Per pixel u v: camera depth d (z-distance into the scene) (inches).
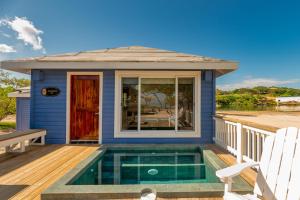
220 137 249.4
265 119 341.1
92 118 282.4
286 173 92.0
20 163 184.7
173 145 255.8
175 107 275.3
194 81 275.9
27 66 251.3
